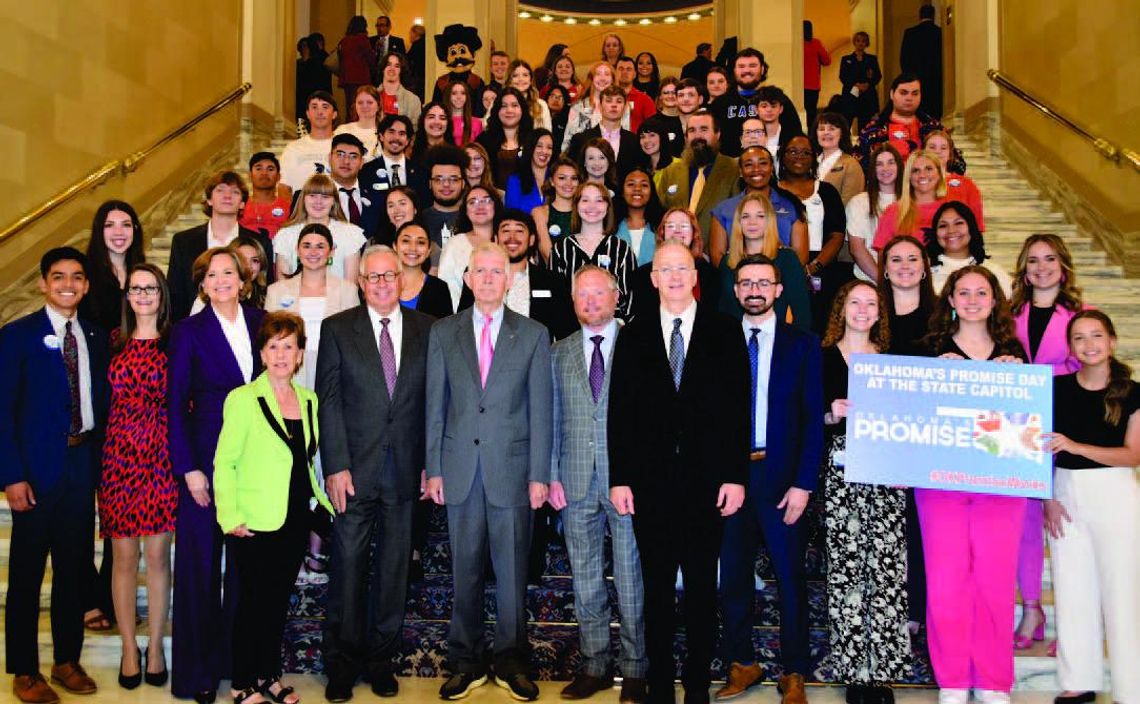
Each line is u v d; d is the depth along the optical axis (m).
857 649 4.14
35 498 4.22
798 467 4.21
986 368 4.05
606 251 5.52
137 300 4.42
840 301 4.46
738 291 4.36
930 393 4.06
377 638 4.39
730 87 7.52
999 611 4.09
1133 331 6.57
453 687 4.28
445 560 5.07
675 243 4.30
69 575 4.33
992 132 9.72
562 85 9.61
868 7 15.33
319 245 5.03
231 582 4.41
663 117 7.20
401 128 6.83
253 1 10.55
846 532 4.21
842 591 4.19
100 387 4.46
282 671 4.63
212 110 9.28
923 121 7.63
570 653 4.55
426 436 4.46
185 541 4.29
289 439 4.17
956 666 4.10
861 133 7.70
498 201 5.59
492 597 4.82
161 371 4.41
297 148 7.60
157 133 8.61
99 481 4.56
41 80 6.90
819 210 6.04
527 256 5.39
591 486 4.37
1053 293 4.71
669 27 21.80
